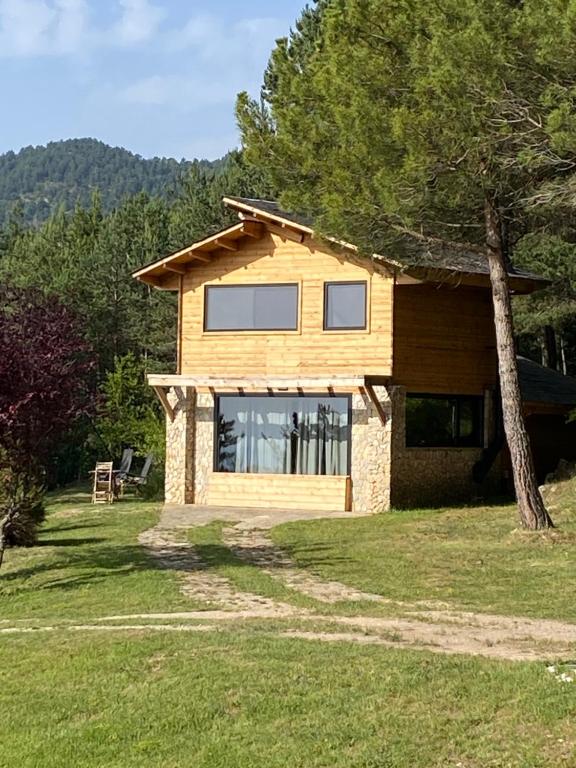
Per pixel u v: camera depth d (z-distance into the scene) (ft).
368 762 26.66
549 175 60.59
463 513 76.79
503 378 65.62
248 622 42.83
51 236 200.34
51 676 35.76
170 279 93.56
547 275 114.42
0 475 61.00
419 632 40.09
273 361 87.40
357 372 84.02
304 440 86.89
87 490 130.00
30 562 62.75
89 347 60.13
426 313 86.12
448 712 29.19
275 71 70.38
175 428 91.91
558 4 50.31
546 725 27.68
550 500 76.59
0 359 54.08
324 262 85.46
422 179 58.54
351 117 59.00
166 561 60.49
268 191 136.05
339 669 33.47
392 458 82.64
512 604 45.93
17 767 28.89
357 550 62.44
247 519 79.20
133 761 28.40
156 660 36.32
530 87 54.34
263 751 27.96
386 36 60.64
